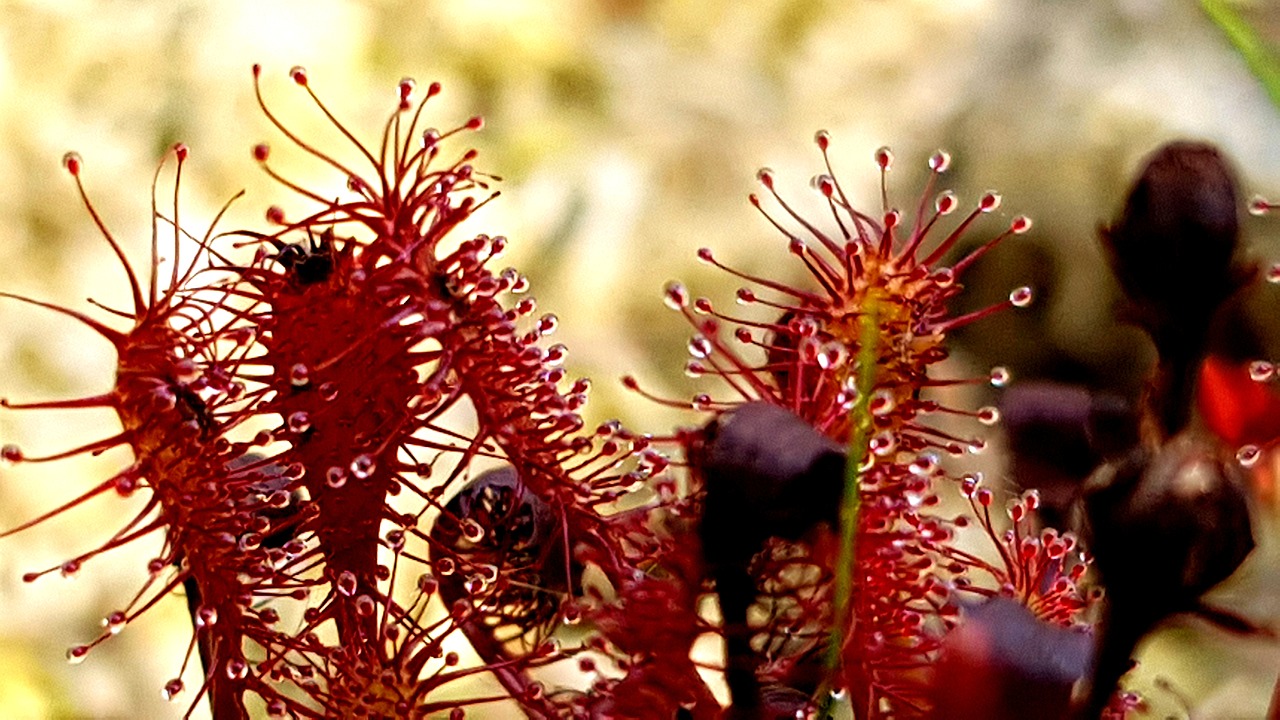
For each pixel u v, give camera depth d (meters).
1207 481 0.07
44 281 0.21
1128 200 0.07
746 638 0.08
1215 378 0.08
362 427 0.08
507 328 0.08
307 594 0.08
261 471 0.08
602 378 0.19
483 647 0.08
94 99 0.23
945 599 0.08
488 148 0.23
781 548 0.08
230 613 0.08
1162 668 0.12
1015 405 0.09
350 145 0.22
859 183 0.23
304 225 0.08
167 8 0.23
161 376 0.08
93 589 0.17
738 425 0.07
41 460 0.08
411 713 0.08
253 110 0.22
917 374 0.08
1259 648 0.12
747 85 0.25
